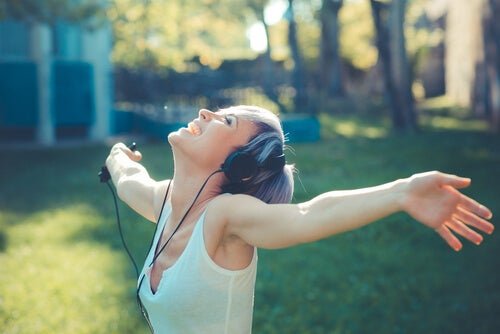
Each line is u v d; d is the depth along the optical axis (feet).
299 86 77.36
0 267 20.83
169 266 6.87
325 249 23.15
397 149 49.16
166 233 7.13
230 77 70.59
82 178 36.78
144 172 8.50
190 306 6.61
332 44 102.83
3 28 50.67
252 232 6.30
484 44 72.28
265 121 6.93
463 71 88.43
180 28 101.24
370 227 25.57
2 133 51.98
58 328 16.02
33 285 19.06
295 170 7.27
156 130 55.52
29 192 32.91
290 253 22.71
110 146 50.62
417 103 96.37
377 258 22.04
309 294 18.39
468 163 41.42
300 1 99.50
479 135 57.93
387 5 64.34
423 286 19.11
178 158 7.05
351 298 18.08
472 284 19.29
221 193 6.89
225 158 6.84
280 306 17.51
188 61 109.50
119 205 30.14
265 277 19.97
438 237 24.49
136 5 80.28
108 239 24.36
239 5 94.48
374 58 114.01
